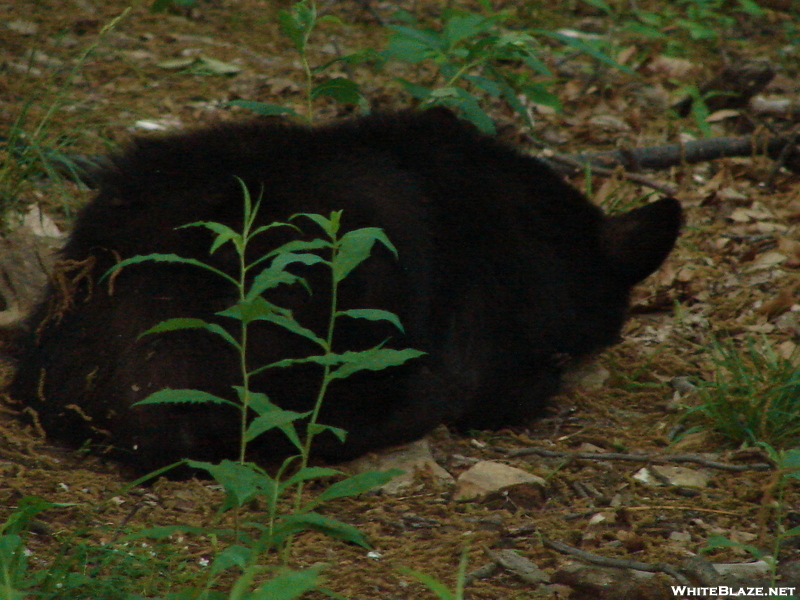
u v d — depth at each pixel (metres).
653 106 14.84
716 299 9.88
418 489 6.71
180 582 5.25
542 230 8.16
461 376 7.70
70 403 6.69
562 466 7.07
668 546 5.94
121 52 13.88
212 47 15.11
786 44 18.20
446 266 7.55
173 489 6.46
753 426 7.38
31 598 4.88
